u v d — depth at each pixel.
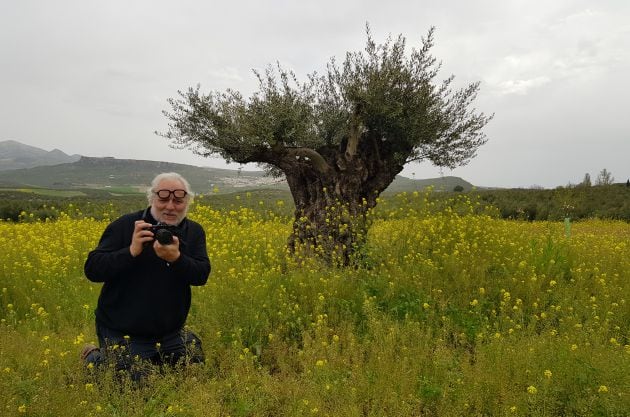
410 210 9.13
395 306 6.25
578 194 34.19
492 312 6.08
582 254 8.85
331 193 8.70
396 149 9.02
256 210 11.02
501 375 3.92
